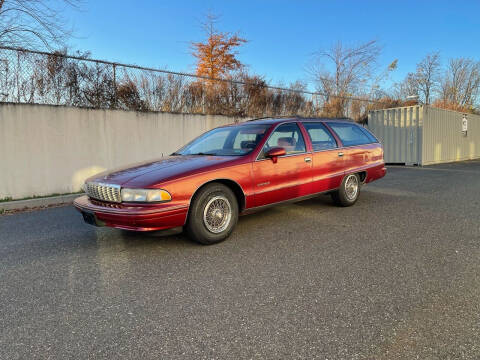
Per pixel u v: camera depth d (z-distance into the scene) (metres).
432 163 13.94
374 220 4.59
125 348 1.92
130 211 3.15
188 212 3.47
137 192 3.20
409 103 18.55
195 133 9.47
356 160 5.42
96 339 2.01
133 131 8.18
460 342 1.89
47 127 6.91
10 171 6.54
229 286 2.68
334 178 5.03
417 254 3.26
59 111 7.04
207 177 3.51
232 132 4.70
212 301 2.44
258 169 3.98
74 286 2.75
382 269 2.93
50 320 2.23
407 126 13.46
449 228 4.12
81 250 3.64
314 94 14.02
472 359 1.75
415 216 4.76
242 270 2.99
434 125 13.83
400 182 8.38
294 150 4.50
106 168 7.80
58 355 1.86
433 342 1.89
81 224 4.83
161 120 8.66
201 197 3.49
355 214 4.95
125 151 8.07
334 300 2.40
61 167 7.15
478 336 1.94
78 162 7.38
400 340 1.92
